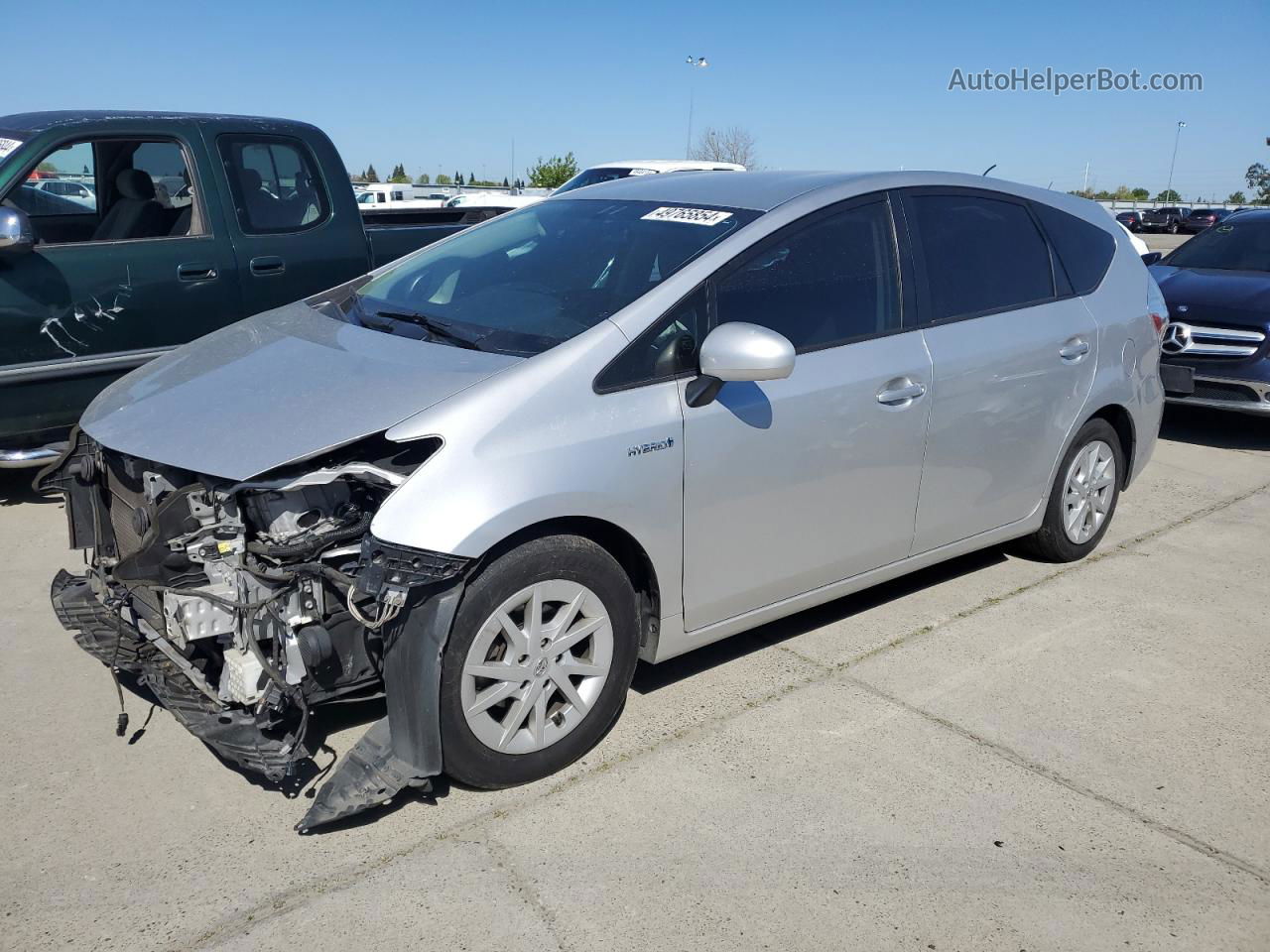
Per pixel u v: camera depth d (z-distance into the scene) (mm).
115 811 2939
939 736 3447
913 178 4070
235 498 2814
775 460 3424
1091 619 4406
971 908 2652
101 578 3320
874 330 3762
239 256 5836
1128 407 4867
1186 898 2719
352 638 2891
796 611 3781
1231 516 5859
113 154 5746
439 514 2705
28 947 2426
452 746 2883
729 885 2703
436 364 3107
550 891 2656
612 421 3025
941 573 4867
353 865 2734
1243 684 3877
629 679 3256
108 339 5398
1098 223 4918
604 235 3740
